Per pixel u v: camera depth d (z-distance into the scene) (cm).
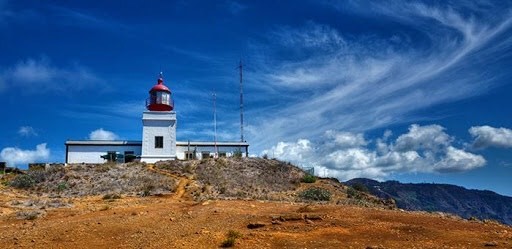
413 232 1683
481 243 1491
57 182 3803
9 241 1708
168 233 1775
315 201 3148
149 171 4319
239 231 1766
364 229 1750
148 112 5316
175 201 2988
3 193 3241
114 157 5291
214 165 4638
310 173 4844
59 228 1911
